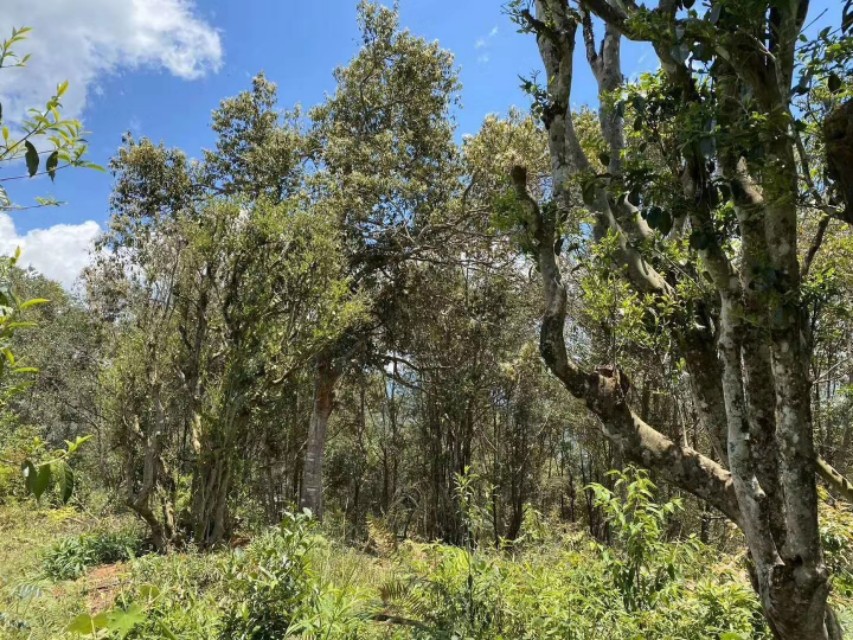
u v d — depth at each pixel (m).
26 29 2.02
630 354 5.96
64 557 8.54
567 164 3.75
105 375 10.92
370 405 23.86
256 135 17.80
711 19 2.25
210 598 4.79
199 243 9.65
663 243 3.99
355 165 15.47
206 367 10.38
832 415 8.62
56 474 2.12
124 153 17.39
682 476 3.45
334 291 10.53
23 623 5.00
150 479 9.30
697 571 4.87
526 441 18.83
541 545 6.80
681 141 2.60
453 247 16.16
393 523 14.64
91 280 12.27
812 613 2.50
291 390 14.83
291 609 4.18
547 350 3.48
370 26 16.64
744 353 2.88
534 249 3.69
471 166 14.91
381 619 4.52
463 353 18.00
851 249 4.32
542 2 3.78
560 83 3.73
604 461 15.92
